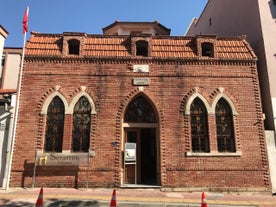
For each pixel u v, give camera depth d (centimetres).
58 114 1232
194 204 933
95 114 1223
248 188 1179
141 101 1295
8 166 1127
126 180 1223
